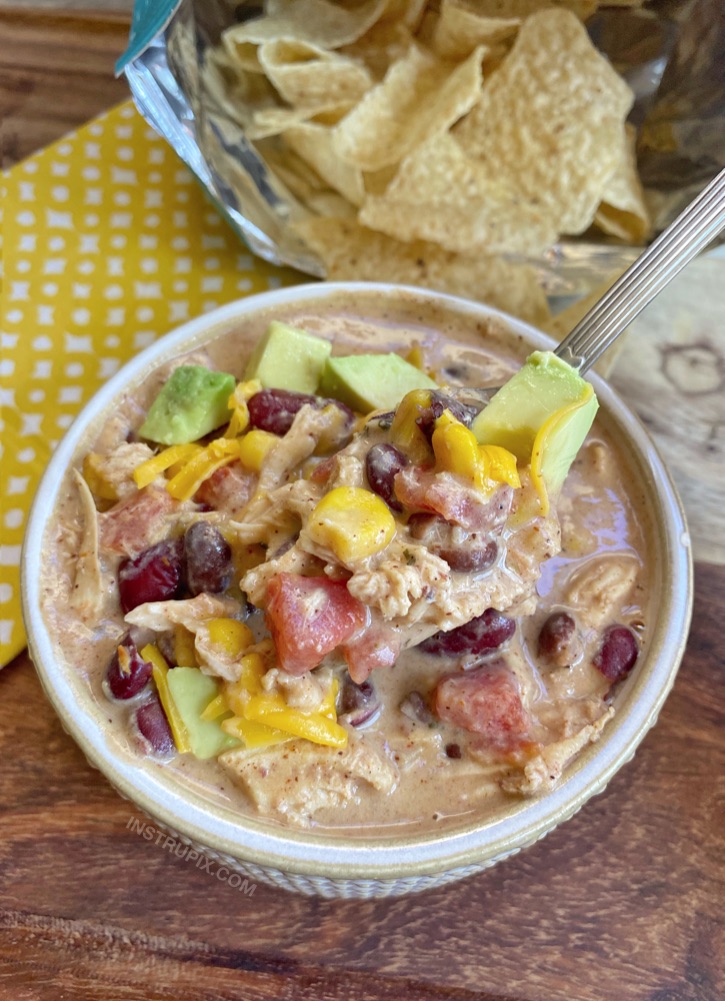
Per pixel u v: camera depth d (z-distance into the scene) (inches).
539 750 8.7
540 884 9.6
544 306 11.4
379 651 8.5
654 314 11.9
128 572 9.1
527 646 9.3
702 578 10.6
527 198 11.4
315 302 10.5
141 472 9.3
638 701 9.0
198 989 9.3
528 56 11.2
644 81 11.5
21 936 9.4
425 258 11.7
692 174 11.7
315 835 8.5
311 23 11.6
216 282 12.2
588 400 8.7
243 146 11.9
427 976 9.3
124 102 13.0
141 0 10.7
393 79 11.6
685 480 11.1
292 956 9.4
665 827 9.8
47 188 12.5
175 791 8.6
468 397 9.5
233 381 9.9
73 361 11.6
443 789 8.8
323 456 9.5
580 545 9.7
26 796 9.8
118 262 12.2
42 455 11.2
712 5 10.5
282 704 8.5
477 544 8.6
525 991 9.3
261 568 8.7
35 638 8.9
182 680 8.8
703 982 9.3
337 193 12.2
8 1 13.3
